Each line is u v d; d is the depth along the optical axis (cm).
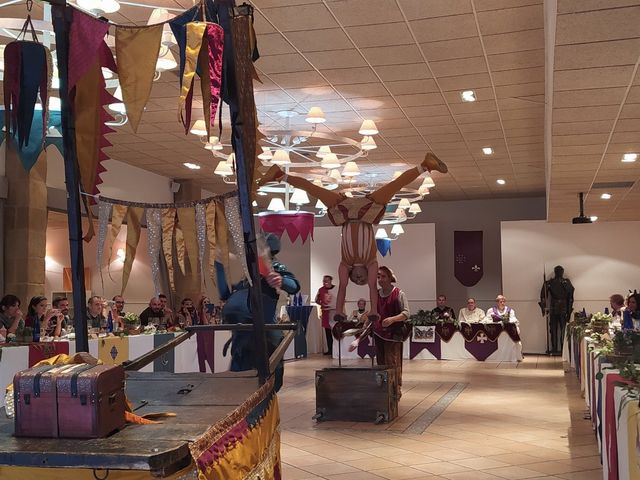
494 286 2164
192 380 343
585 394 962
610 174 1195
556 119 829
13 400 240
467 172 1712
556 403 974
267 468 324
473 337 1683
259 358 339
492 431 775
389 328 924
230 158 1045
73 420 228
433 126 1262
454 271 2189
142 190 1652
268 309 558
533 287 1927
